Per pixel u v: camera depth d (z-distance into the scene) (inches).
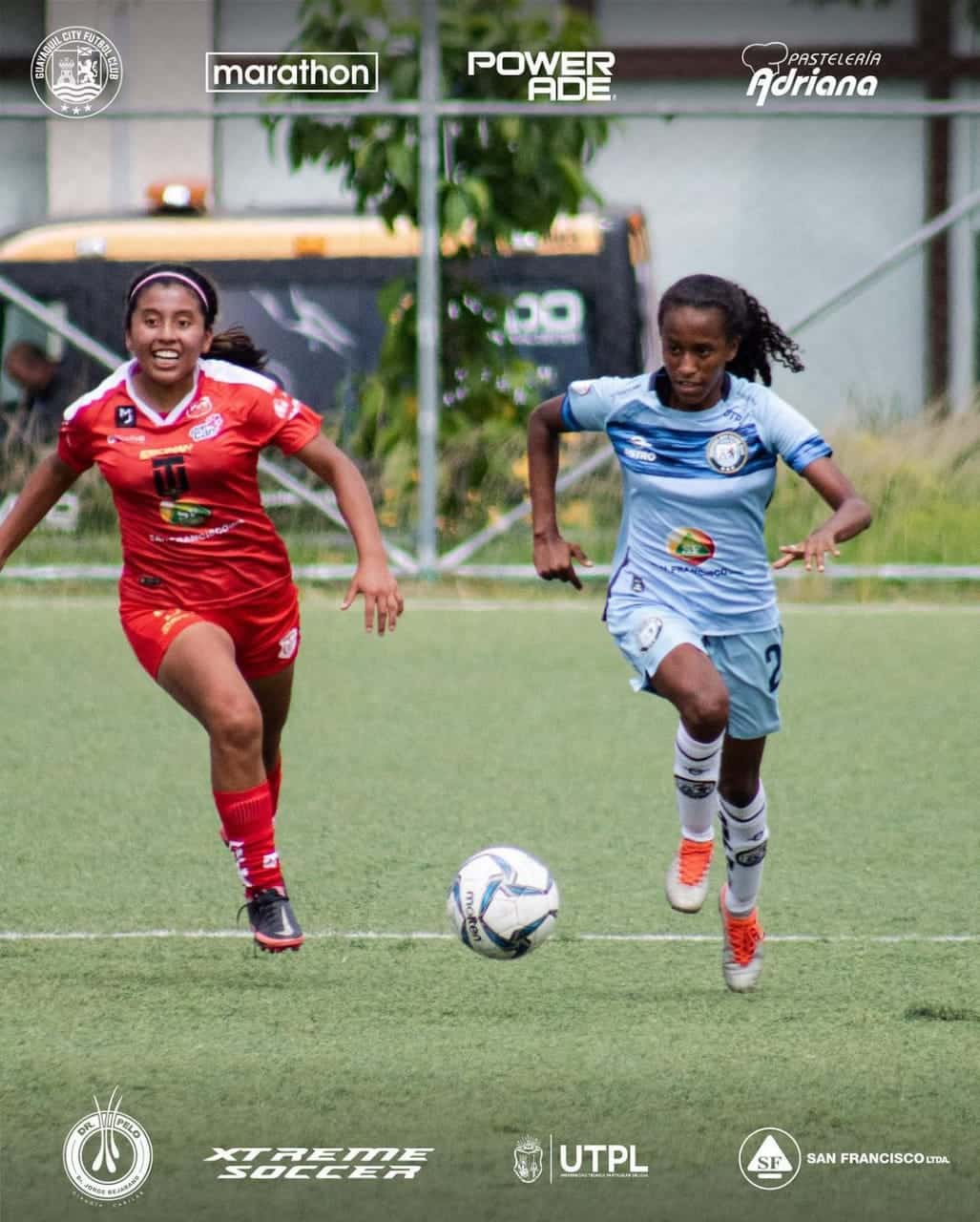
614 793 1051.3
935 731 1224.2
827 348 2714.1
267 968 721.0
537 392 1851.6
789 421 711.1
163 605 735.7
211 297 712.4
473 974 713.6
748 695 725.3
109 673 1421.0
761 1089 581.3
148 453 713.6
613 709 1301.7
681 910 732.7
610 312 2017.7
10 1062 607.5
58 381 2074.3
